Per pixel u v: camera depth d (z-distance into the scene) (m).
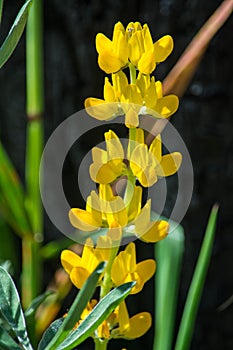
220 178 1.12
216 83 1.09
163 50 0.63
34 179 0.94
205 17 1.05
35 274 0.94
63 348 0.61
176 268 0.87
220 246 1.15
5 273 0.63
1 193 0.90
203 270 0.83
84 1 1.11
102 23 1.11
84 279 0.64
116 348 1.15
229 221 1.14
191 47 0.82
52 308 0.92
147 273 0.64
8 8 1.15
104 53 0.63
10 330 0.75
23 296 0.94
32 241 0.93
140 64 0.63
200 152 1.11
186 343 0.84
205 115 1.10
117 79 0.63
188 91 1.09
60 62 1.15
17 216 0.92
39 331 0.91
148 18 1.09
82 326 0.61
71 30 1.13
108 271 0.64
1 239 1.13
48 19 1.14
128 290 0.61
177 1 1.06
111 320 0.65
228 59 1.08
